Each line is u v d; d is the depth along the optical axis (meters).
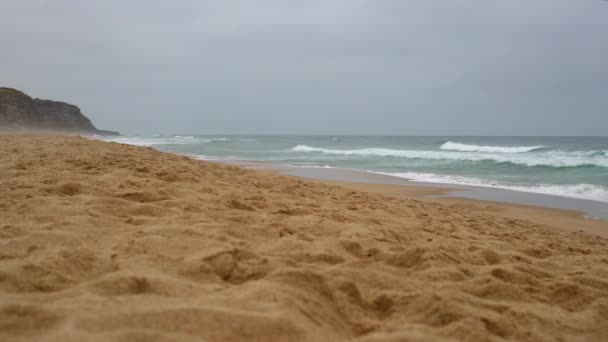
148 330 1.57
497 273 2.88
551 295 2.61
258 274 2.39
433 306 2.14
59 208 3.31
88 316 1.63
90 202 3.59
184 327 1.64
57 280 2.02
